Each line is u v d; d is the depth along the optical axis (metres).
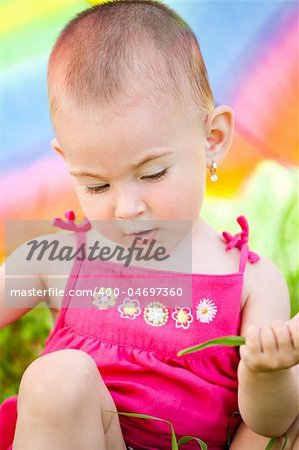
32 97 3.02
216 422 1.75
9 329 2.62
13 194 2.90
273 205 2.95
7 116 3.00
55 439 1.49
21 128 2.99
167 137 1.68
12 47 3.02
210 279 1.82
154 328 1.79
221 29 3.11
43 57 3.02
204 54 3.09
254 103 3.08
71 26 1.83
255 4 3.13
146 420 1.72
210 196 3.00
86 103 1.67
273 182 3.00
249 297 1.83
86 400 1.51
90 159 1.67
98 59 1.71
